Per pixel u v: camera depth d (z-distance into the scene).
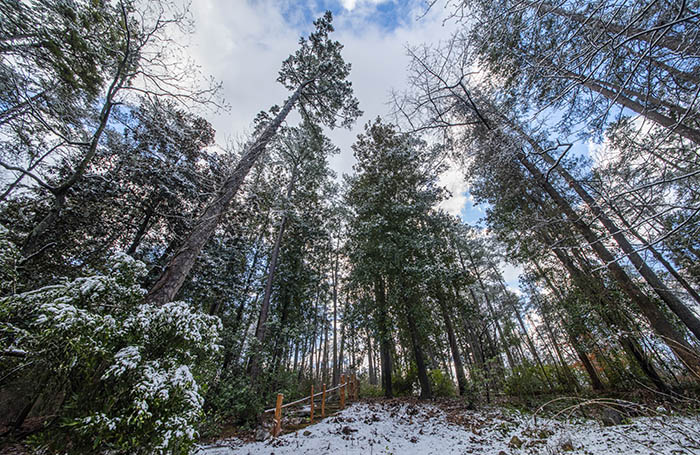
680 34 2.09
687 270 6.50
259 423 6.93
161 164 6.74
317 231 12.19
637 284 7.84
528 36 2.72
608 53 2.09
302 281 12.11
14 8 3.09
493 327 9.27
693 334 5.94
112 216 7.63
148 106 5.13
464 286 10.29
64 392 2.19
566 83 2.77
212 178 5.91
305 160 11.92
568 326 8.97
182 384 2.35
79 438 2.04
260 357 8.26
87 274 2.96
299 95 8.64
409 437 5.51
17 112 3.72
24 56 3.42
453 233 12.95
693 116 2.60
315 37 9.01
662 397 4.76
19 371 2.20
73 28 3.56
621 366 7.18
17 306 2.32
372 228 10.62
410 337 10.55
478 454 4.39
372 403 9.08
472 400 7.74
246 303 11.54
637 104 3.29
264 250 12.71
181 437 2.18
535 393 7.79
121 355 2.25
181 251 4.61
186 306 2.98
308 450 4.80
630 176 3.25
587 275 8.21
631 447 3.68
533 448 4.40
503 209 9.85
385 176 11.80
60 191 4.41
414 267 9.40
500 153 3.90
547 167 5.23
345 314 12.14
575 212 6.04
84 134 4.91
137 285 3.05
